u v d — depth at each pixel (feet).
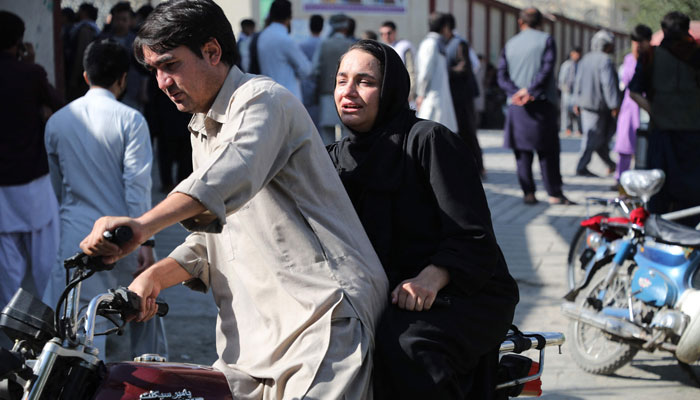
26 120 15.99
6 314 6.66
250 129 6.87
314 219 7.37
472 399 7.90
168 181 33.63
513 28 98.89
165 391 6.88
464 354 7.54
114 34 33.88
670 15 21.76
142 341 13.98
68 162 13.30
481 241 7.61
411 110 8.36
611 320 15.34
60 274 13.28
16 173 15.84
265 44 30.60
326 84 32.09
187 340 17.40
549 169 32.24
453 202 7.66
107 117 13.33
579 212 30.83
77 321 6.86
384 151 8.01
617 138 34.71
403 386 7.18
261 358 7.29
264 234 7.36
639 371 16.14
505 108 73.92
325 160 7.57
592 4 103.55
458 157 7.83
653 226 15.71
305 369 6.98
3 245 16.01
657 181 16.07
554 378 15.64
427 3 71.61
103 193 13.29
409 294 7.46
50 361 6.40
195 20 7.09
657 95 21.66
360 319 7.24
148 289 7.77
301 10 69.77
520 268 23.06
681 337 14.64
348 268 7.36
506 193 34.99
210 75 7.27
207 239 7.96
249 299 7.64
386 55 8.18
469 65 35.78
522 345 8.60
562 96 69.72
